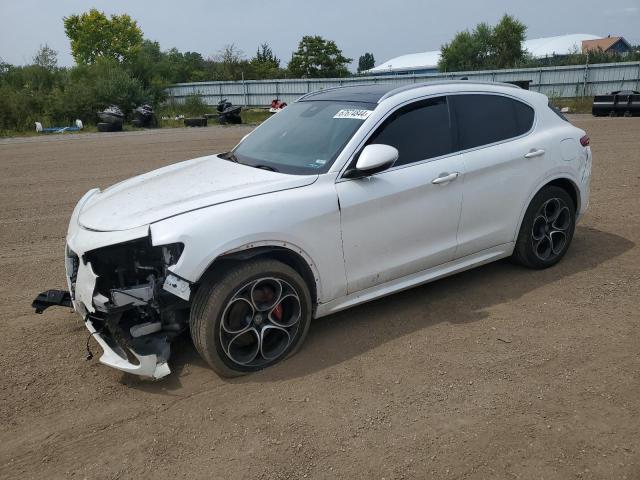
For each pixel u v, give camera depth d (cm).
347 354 376
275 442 291
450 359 367
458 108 446
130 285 348
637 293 461
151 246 335
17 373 362
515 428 297
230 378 351
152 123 2614
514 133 475
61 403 330
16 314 452
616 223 664
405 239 406
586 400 320
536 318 421
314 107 461
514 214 472
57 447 292
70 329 424
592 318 420
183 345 393
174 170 443
